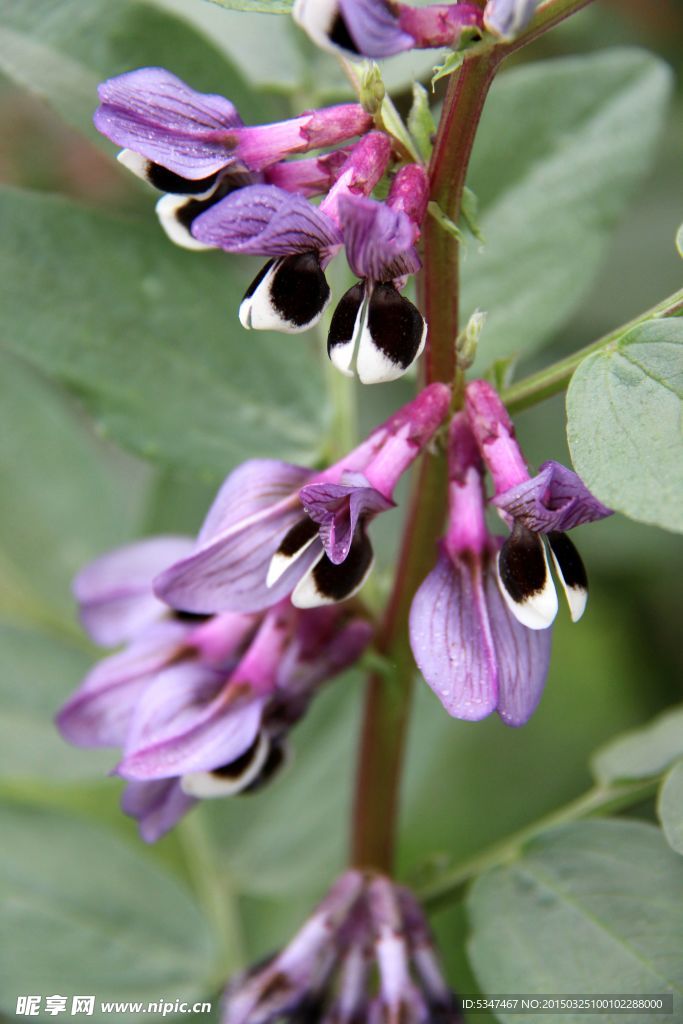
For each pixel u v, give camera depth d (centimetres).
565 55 40
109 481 35
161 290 31
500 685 26
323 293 26
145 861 33
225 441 31
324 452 31
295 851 34
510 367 28
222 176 27
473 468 27
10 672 34
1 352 34
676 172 40
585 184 31
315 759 34
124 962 33
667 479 26
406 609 29
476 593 27
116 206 43
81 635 34
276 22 32
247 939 34
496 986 28
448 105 26
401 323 26
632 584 39
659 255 39
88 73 30
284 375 31
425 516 28
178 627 29
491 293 31
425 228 27
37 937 33
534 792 39
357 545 27
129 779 28
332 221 26
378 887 30
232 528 27
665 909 29
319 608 29
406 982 29
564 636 40
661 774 30
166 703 28
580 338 39
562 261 31
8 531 34
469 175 31
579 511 26
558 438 38
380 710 30
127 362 31
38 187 44
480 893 29
